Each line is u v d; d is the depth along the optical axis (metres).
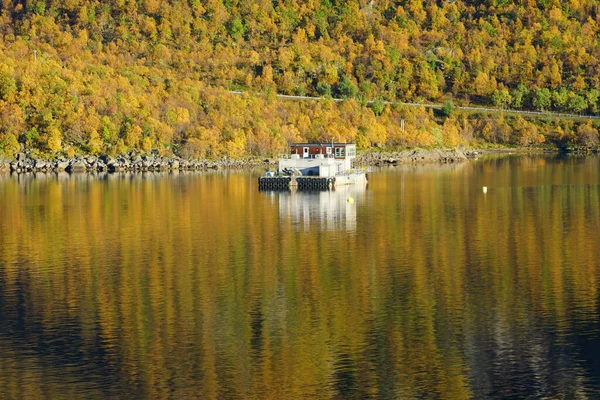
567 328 149.75
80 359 138.88
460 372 132.50
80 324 155.00
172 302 167.75
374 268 193.88
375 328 151.25
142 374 132.88
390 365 135.50
